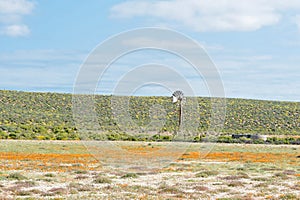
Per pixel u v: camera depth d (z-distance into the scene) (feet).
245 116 426.10
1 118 354.74
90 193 95.20
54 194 92.99
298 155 194.80
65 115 395.96
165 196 93.50
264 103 495.00
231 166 150.30
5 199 84.99
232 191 101.35
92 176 119.85
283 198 92.12
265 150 223.10
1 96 442.91
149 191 98.84
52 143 234.38
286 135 357.20
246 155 191.21
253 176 126.82
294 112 458.09
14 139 267.18
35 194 93.45
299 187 106.93
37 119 366.43
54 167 137.49
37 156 168.55
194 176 123.65
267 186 107.86
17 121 351.87
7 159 156.56
